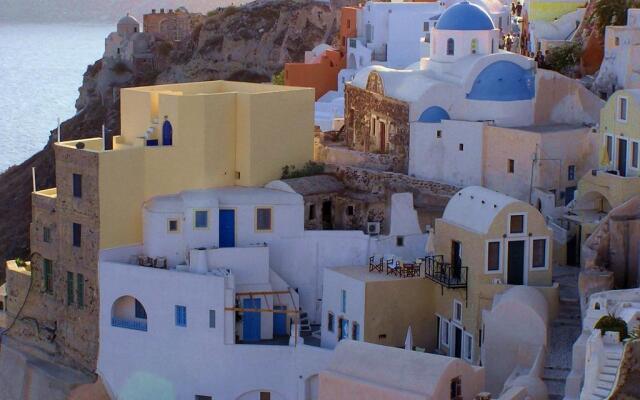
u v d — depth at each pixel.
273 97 93.50
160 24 184.00
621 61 98.44
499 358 77.88
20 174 157.12
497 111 94.62
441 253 84.69
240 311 85.81
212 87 99.75
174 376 86.62
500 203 81.38
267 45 168.38
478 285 80.88
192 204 89.19
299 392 84.19
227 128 92.81
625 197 84.69
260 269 88.31
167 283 86.06
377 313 83.50
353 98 101.62
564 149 91.19
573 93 96.31
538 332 76.75
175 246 89.56
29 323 96.12
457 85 95.69
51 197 93.62
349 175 94.56
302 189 92.31
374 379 72.38
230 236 90.06
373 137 99.25
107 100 175.00
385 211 92.56
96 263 89.50
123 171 89.88
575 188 91.88
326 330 87.00
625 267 82.06
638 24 101.56
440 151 94.50
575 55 107.19
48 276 94.56
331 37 167.88
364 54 132.50
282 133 94.38
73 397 90.88
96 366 90.00
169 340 86.50
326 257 90.31
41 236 94.56
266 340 86.88
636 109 85.06
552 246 83.31
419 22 131.00
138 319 88.50
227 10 176.12
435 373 70.88
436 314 84.75
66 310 92.62
